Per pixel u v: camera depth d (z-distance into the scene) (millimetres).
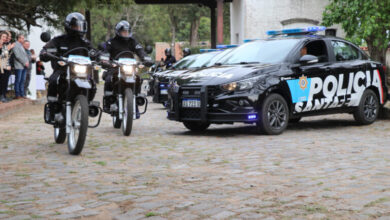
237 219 3486
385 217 3471
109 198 4098
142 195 4176
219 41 26406
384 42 12773
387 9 12156
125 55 8117
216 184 4555
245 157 5988
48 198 4129
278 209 3709
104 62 7832
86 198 4117
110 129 9141
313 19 25938
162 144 7141
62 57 6344
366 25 11914
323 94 8641
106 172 5188
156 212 3668
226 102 7688
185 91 8039
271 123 7957
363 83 9312
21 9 15891
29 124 10258
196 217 3545
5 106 12547
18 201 4039
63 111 6668
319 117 11102
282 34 9594
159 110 13523
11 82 15961
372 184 4465
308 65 8500
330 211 3639
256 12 26312
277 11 26188
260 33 26359
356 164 5465
